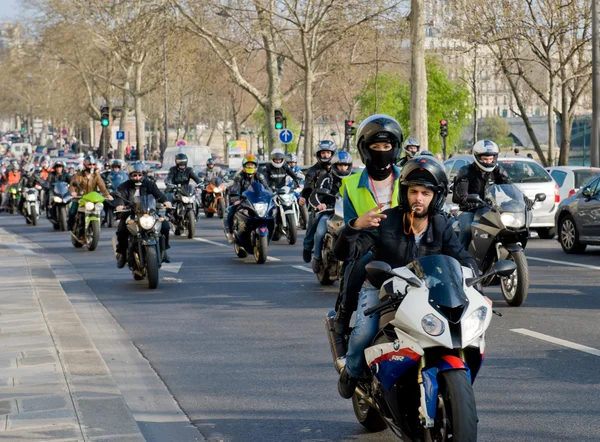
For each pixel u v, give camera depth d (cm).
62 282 3334
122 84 18675
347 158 3014
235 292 3000
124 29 13538
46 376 1683
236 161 13075
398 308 1163
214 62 12481
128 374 1853
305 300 2789
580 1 9069
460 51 9525
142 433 1410
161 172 9169
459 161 5044
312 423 1476
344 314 1358
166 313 2619
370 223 1241
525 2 9038
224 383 1761
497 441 1345
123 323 2469
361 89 16400
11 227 6812
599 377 1720
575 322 2302
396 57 12681
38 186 7200
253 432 1437
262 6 11025
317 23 11056
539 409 1509
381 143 1477
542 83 15512
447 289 1145
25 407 1462
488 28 9119
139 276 3319
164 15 11338
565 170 5403
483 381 1708
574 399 1566
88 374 1708
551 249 4262
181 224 5375
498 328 2238
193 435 1426
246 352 2044
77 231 4681
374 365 1215
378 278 1202
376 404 1266
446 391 1110
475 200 2623
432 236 1263
